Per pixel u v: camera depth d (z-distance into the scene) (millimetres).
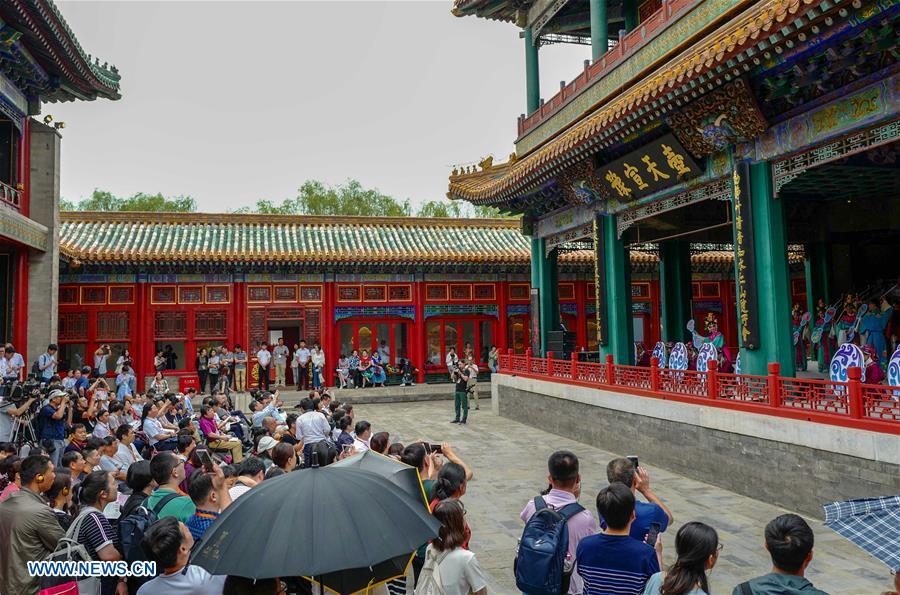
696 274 38688
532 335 27344
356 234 36750
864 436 10836
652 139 18062
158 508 6855
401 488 5105
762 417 13203
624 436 18406
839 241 22984
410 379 34969
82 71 22406
